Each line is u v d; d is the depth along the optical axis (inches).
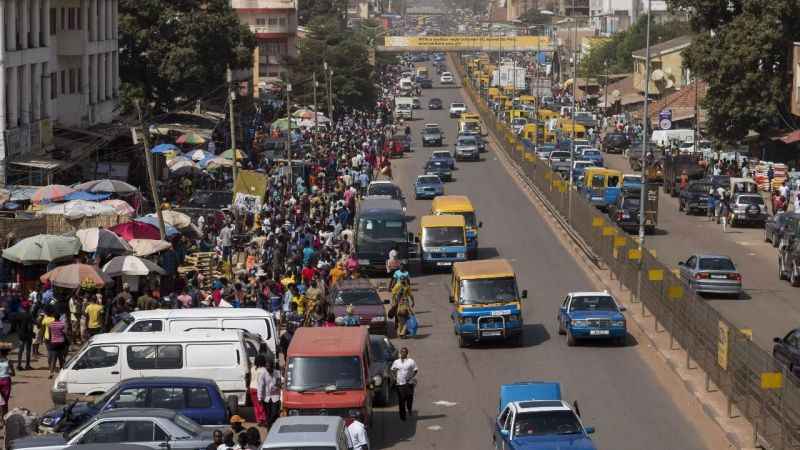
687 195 3917.3
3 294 2103.8
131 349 1638.8
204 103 4862.2
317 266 2615.7
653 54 6914.4
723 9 4675.2
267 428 1601.9
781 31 4384.8
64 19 3767.2
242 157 3828.7
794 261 2691.9
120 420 1326.3
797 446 1360.7
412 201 4232.3
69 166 3137.3
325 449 1243.2
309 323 2143.2
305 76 6697.8
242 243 2928.2
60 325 1870.1
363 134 5772.6
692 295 1907.0
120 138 3737.7
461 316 2121.1
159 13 4648.1
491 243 3334.2
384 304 2477.9
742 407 1594.5
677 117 5930.1
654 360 2007.9
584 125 6373.0
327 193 3909.9
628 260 2576.3
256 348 1711.4
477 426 1638.8
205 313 1812.3
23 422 1461.6
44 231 2420.0
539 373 1929.1
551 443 1328.7
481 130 6825.8
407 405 1683.1
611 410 1696.6
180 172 3590.1
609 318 2092.8
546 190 4045.3
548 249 3225.9
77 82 3917.3
